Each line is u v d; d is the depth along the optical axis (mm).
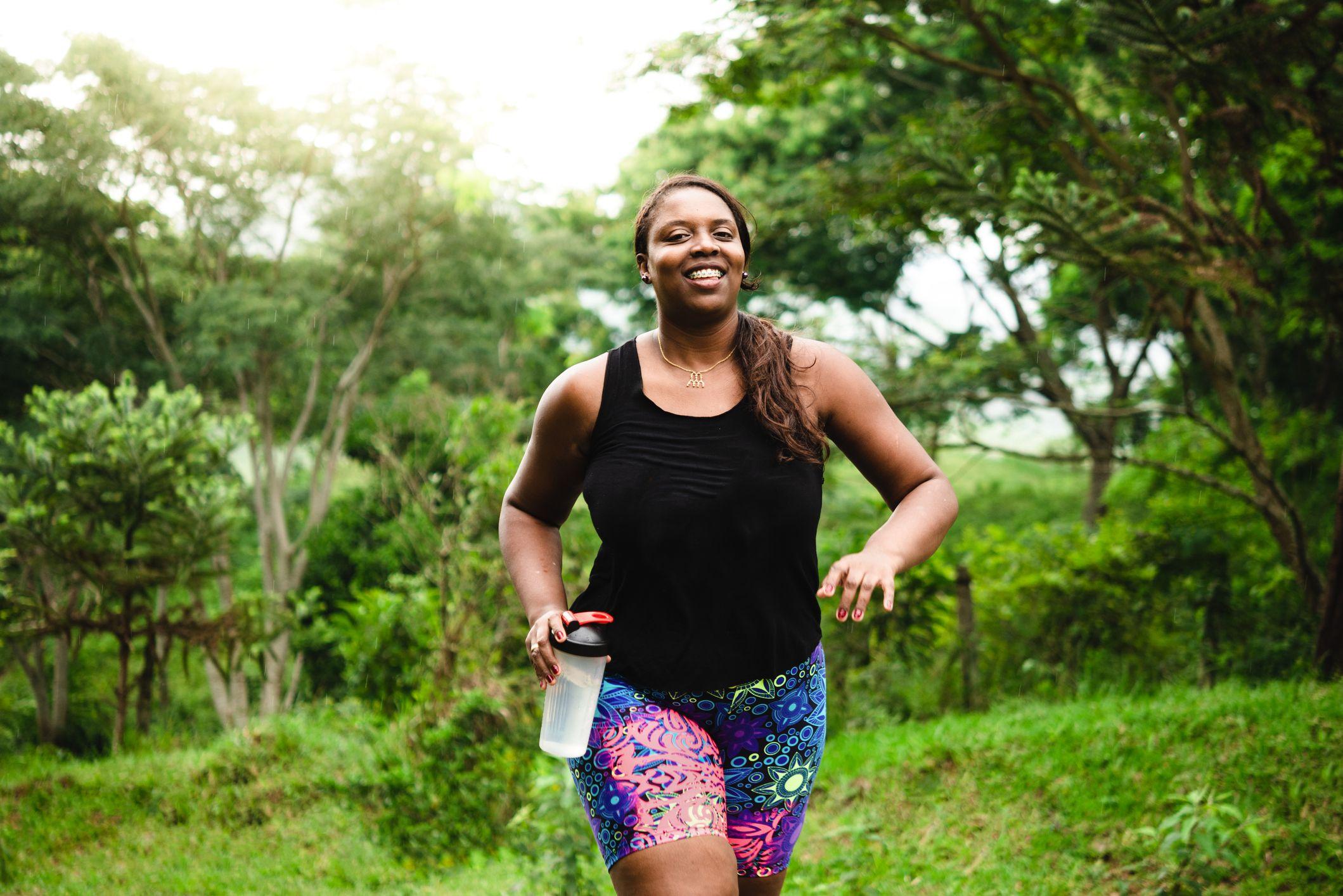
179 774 6883
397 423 15570
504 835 5996
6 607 9258
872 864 4770
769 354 2266
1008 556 8898
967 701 7762
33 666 14773
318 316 18406
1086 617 8250
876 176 8008
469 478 8195
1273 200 7703
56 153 15250
